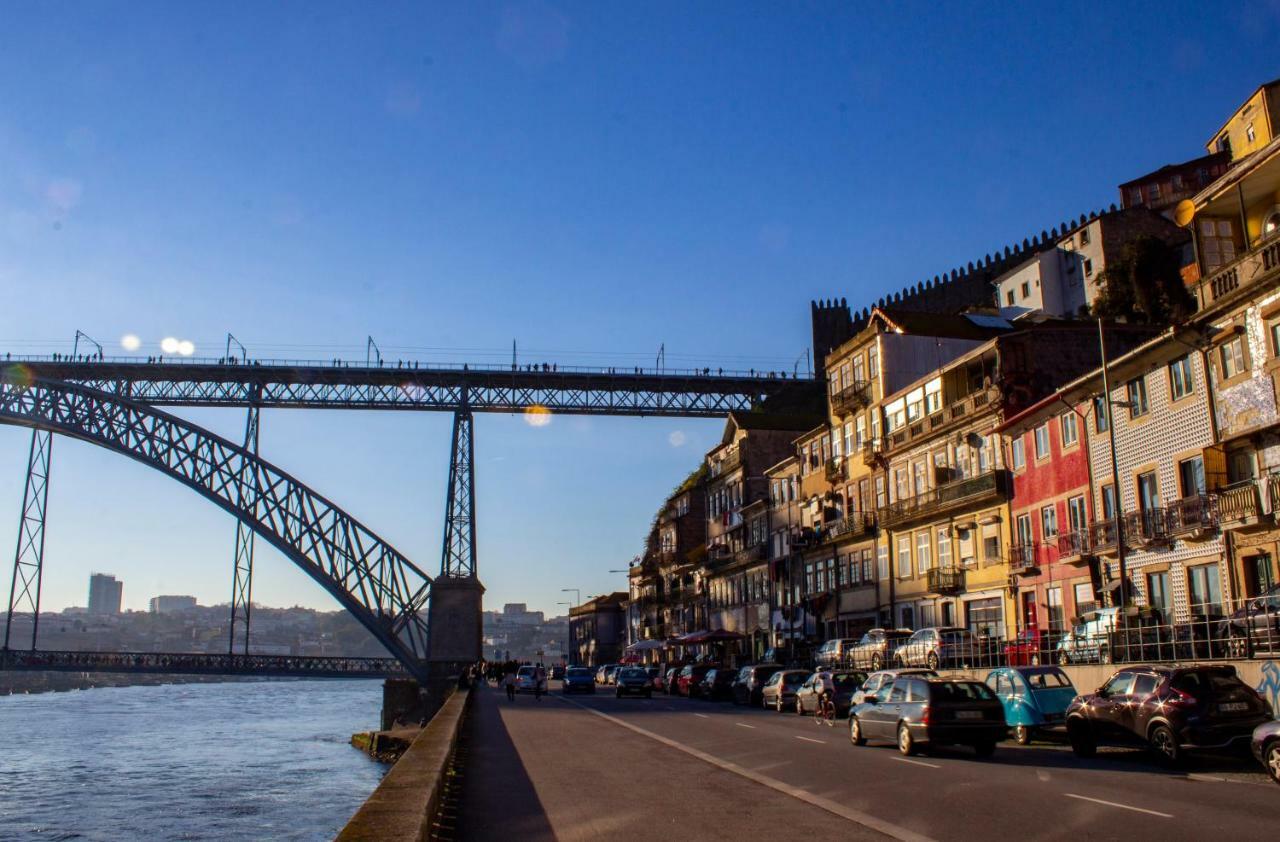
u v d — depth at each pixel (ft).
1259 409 100.94
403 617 256.93
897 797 51.55
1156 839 39.06
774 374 272.51
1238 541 103.71
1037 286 269.85
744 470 262.47
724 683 177.37
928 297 343.26
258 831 114.01
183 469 256.11
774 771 63.93
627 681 196.85
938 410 167.84
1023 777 59.98
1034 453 142.61
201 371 261.03
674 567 334.24
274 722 302.45
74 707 391.24
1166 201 269.03
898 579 180.75
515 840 41.34
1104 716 70.18
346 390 261.85
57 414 253.85
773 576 242.37
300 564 255.70
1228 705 63.93
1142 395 119.75
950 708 71.56
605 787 57.41
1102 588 124.77
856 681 116.57
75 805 135.54
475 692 208.13
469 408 260.83
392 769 42.88
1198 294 110.22
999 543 150.71
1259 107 208.54
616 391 266.98
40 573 266.36
